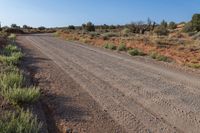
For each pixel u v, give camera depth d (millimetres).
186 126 6590
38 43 32719
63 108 7395
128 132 6066
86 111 7289
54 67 14281
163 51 27781
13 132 4922
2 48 20656
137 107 7914
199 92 10000
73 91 9328
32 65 14516
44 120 6309
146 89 10203
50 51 22766
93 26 93688
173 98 9039
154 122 6758
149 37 50594
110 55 22094
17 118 5461
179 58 22172
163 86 10844
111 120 6742
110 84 10781
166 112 7559
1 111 6207
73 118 6711
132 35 59969
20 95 6945
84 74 12648
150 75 13289
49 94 8680
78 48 27453
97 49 27500
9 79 8461
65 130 5922
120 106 7918
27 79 10445
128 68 15266
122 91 9727
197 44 37844
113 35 57781
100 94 9156
